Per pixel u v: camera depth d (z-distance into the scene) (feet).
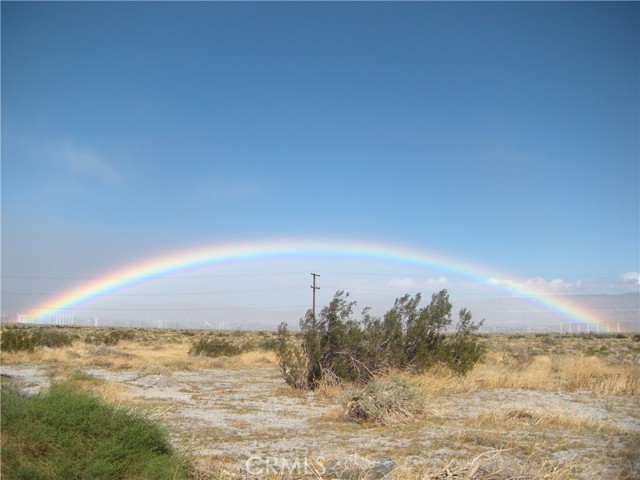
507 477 29.01
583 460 34.35
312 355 76.18
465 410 55.21
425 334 84.17
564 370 87.15
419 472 30.27
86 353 133.39
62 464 25.99
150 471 27.17
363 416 49.55
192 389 74.49
